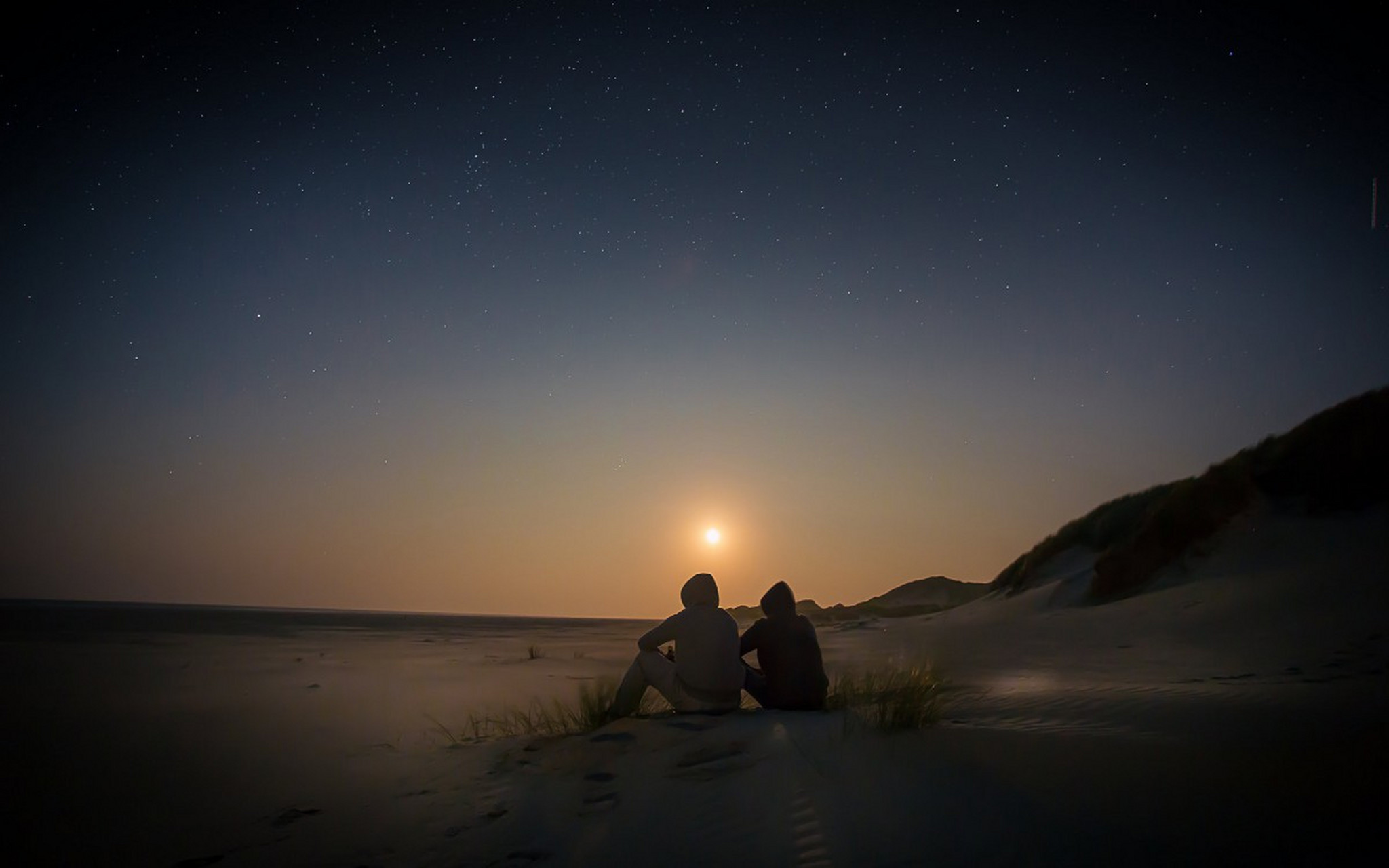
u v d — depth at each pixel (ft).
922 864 9.19
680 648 19.12
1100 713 16.93
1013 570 90.22
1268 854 8.36
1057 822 9.89
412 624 158.71
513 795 14.53
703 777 13.67
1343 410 53.78
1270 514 53.31
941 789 11.57
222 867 12.17
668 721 17.81
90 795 16.31
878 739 14.67
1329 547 46.14
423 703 28.78
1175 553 56.90
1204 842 8.82
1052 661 34.40
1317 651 28.81
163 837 13.67
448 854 12.01
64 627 77.51
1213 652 32.12
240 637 70.49
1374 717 14.56
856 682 23.84
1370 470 49.47
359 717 25.79
